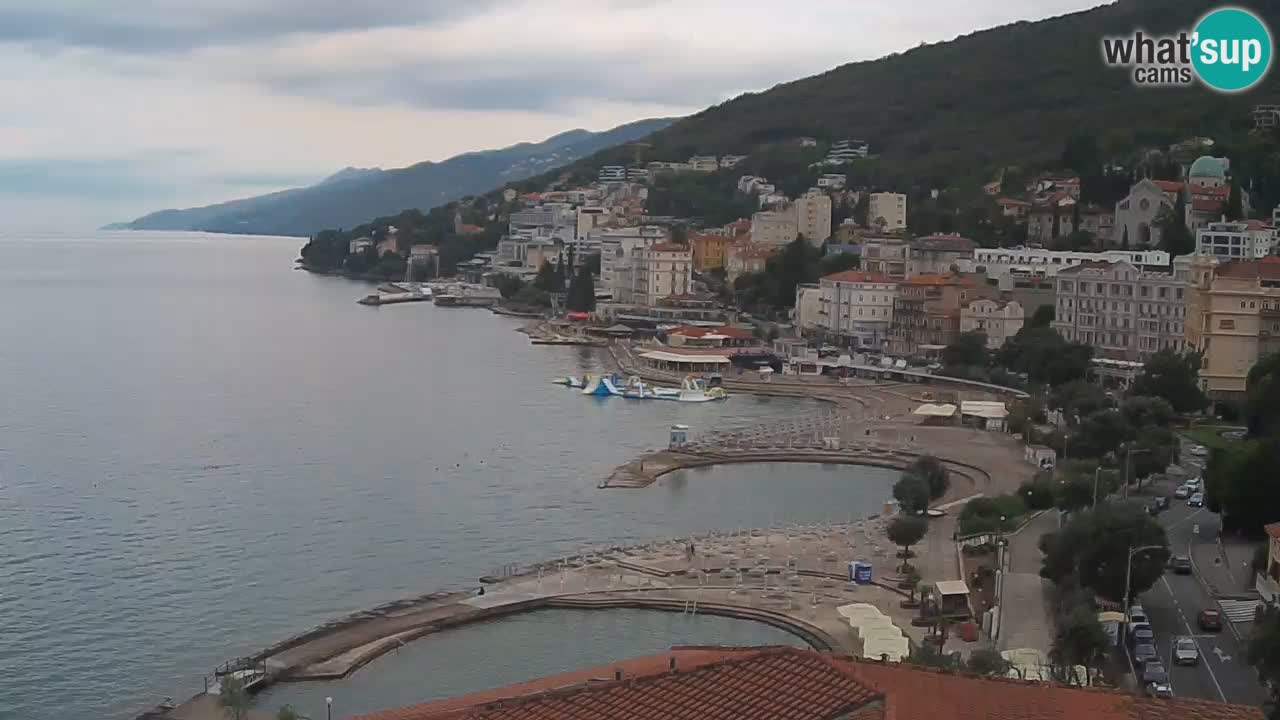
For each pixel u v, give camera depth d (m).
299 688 157.50
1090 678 131.38
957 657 140.25
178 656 169.38
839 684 75.25
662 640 172.75
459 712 83.56
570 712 75.94
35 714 152.00
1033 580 182.88
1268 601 153.38
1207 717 80.06
